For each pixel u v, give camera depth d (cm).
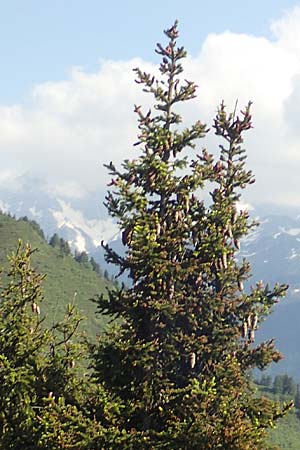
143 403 1939
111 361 1986
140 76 2077
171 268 1945
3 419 2048
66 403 2080
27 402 2030
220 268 2073
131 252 1969
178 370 2047
